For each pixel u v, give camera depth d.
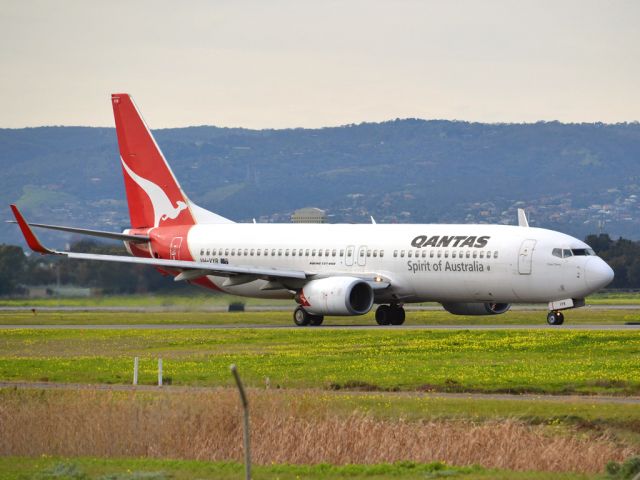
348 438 114.75
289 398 131.75
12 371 173.50
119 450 117.44
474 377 156.88
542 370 162.62
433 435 115.06
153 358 189.38
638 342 195.25
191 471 101.19
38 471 100.88
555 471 105.19
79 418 122.94
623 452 109.69
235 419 120.81
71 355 198.62
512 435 112.56
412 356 183.12
